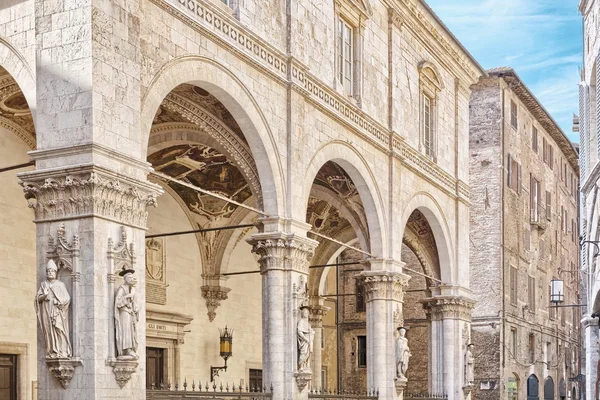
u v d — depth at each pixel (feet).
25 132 81.35
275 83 81.41
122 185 57.82
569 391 220.64
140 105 61.72
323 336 161.99
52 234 56.39
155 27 64.39
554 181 217.77
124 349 56.44
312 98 86.74
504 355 166.20
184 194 105.40
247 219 114.52
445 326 124.36
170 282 104.01
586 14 131.03
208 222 110.01
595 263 122.21
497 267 167.12
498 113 171.94
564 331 220.43
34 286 82.33
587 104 130.93
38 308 55.16
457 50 128.36
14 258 80.12
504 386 165.17
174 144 88.74
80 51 57.11
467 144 134.82
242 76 75.61
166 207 103.86
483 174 171.32
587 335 126.41
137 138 60.75
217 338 112.88
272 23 82.23
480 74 138.62
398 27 110.52
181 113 77.15
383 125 104.47
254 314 122.83
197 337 108.88
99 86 57.16
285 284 80.79
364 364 164.66
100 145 56.18
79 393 54.70
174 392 64.49
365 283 102.89
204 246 110.83
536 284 193.36
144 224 59.93
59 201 56.24
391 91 107.24
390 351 102.01
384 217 103.81
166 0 65.26
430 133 121.90
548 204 210.59
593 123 126.62
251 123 77.15
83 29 57.21
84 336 55.01
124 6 60.44
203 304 110.63
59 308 54.70
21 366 80.02
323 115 89.71
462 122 132.77
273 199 80.43
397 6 109.09
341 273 167.84
